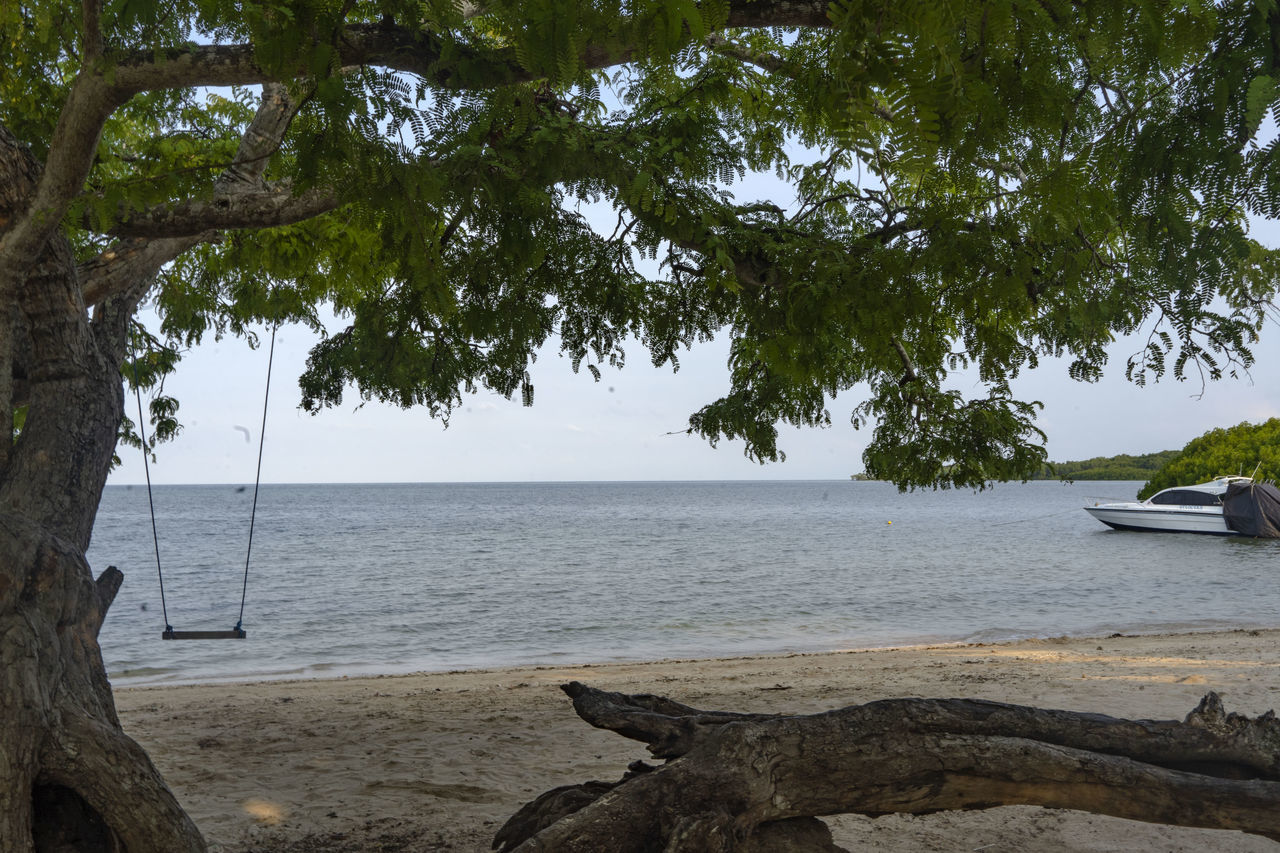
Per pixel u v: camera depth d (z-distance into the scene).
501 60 2.76
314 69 2.22
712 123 5.50
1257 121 2.16
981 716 3.54
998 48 1.64
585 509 148.38
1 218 3.66
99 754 3.11
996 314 4.84
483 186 4.23
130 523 97.25
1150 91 2.38
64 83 5.67
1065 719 3.59
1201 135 2.35
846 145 1.96
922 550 52.72
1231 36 2.27
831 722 3.48
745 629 22.64
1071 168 2.20
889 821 5.48
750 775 3.30
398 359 6.04
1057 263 4.20
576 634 22.06
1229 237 2.56
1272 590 30.00
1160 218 2.53
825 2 2.67
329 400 6.54
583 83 2.92
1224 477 61.75
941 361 6.29
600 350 6.57
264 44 2.19
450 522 96.50
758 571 39.09
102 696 3.45
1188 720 3.59
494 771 7.08
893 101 1.54
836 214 5.76
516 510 142.12
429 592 31.33
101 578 3.88
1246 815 3.34
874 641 20.39
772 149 6.11
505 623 23.91
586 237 5.91
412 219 2.97
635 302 6.40
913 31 1.46
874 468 7.11
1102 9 1.85
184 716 10.01
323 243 7.13
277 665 18.03
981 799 3.47
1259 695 9.89
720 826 3.12
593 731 8.72
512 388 6.66
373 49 2.82
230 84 3.09
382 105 2.62
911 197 3.80
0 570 3.24
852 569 39.97
